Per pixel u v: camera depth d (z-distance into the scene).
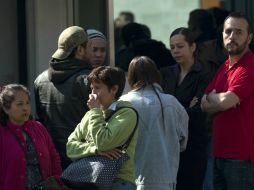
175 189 10.58
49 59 12.55
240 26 10.30
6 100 9.30
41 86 10.45
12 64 12.66
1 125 9.38
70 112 10.16
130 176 8.89
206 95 10.59
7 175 9.19
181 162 10.90
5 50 12.62
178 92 11.12
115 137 8.69
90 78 8.95
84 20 12.94
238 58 10.38
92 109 8.85
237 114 10.34
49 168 9.52
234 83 10.25
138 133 9.69
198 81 11.06
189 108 10.87
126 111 8.84
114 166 8.72
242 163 10.30
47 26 12.53
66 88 10.16
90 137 8.93
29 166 9.33
